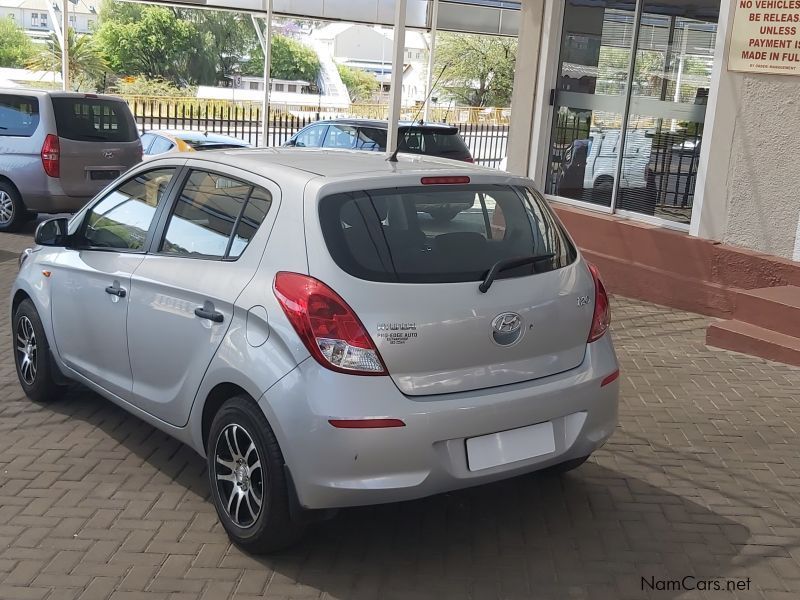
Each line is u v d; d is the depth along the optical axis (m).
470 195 3.97
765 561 3.91
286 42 54.34
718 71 8.00
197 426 4.07
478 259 3.78
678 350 7.11
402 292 3.53
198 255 4.17
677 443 5.23
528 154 10.42
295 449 3.46
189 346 4.05
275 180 3.92
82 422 5.39
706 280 8.23
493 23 20.17
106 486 4.53
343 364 3.41
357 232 3.62
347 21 19.11
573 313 3.91
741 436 5.36
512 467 3.67
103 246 4.93
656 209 8.96
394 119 8.84
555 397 3.77
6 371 6.29
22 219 11.70
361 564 3.82
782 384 6.31
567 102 10.00
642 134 9.05
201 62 52.38
